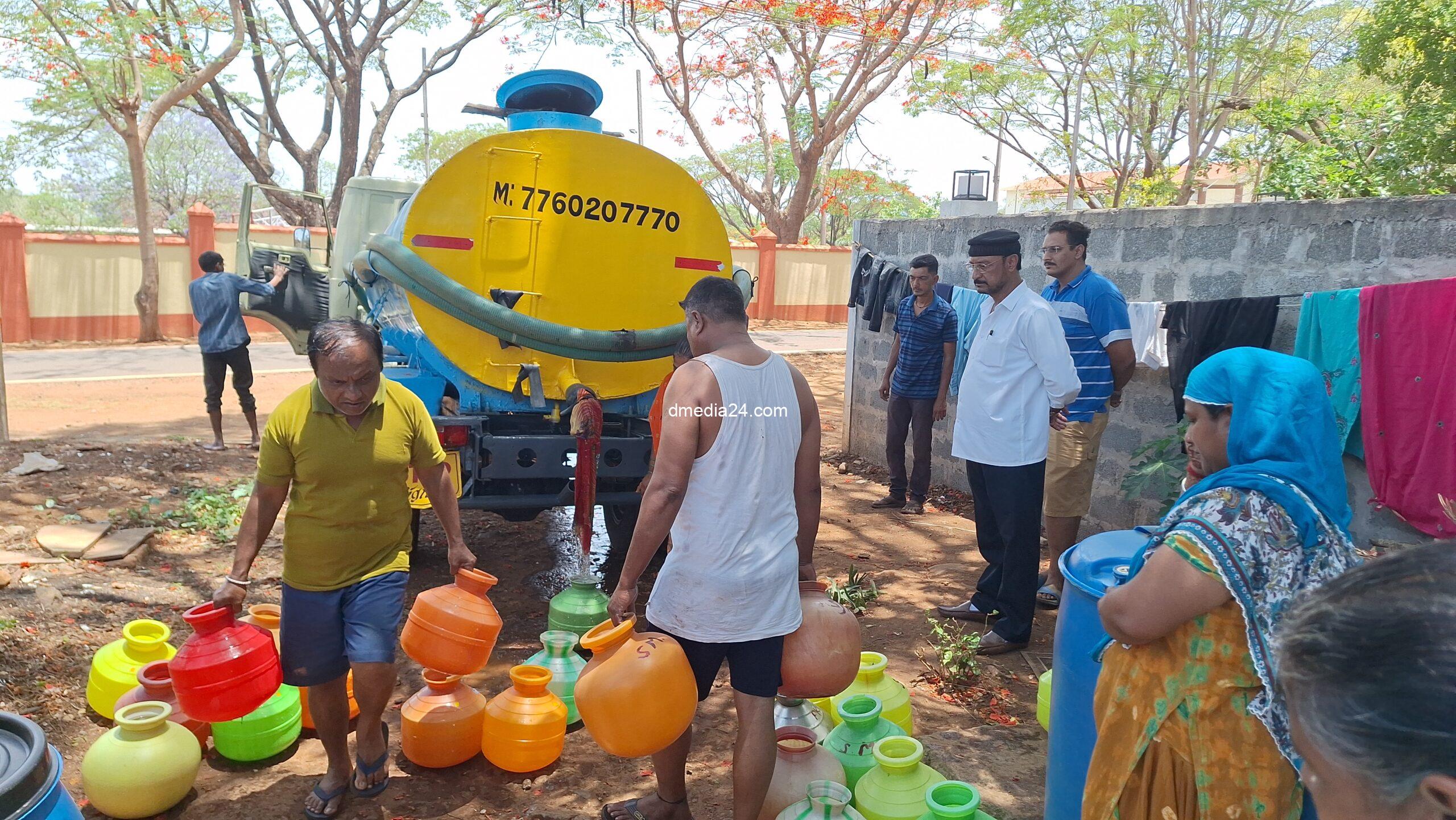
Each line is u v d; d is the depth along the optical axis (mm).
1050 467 5184
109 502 6832
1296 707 931
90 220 45281
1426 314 4242
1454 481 4211
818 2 17047
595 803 3426
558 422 5445
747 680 2875
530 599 5578
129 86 16906
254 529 3199
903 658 4766
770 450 2883
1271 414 1957
